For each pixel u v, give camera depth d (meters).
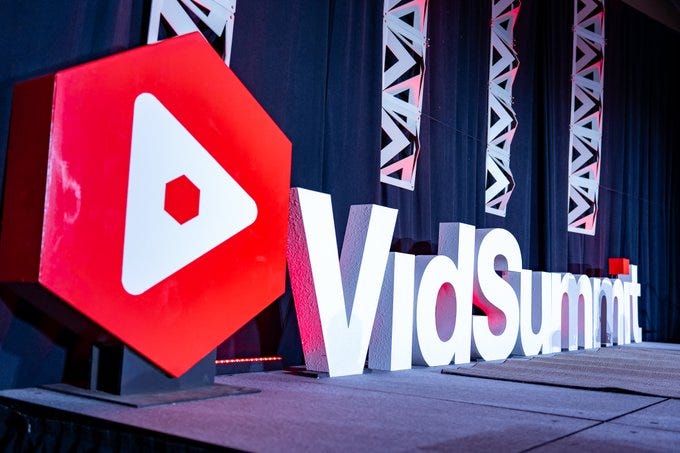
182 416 1.46
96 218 1.52
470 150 4.06
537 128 4.73
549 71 4.72
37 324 1.88
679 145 6.78
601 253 5.45
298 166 2.81
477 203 4.11
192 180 1.77
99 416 1.42
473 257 3.15
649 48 6.29
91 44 2.07
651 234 6.26
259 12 2.66
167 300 1.69
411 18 3.60
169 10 2.32
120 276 1.57
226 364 2.36
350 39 3.14
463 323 3.05
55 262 1.44
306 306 2.36
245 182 1.94
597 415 1.74
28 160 1.48
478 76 4.13
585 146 5.20
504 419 1.62
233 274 1.90
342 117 3.06
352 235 2.54
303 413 1.57
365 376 2.42
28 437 1.53
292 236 2.34
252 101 1.98
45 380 1.90
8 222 1.51
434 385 2.24
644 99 6.18
